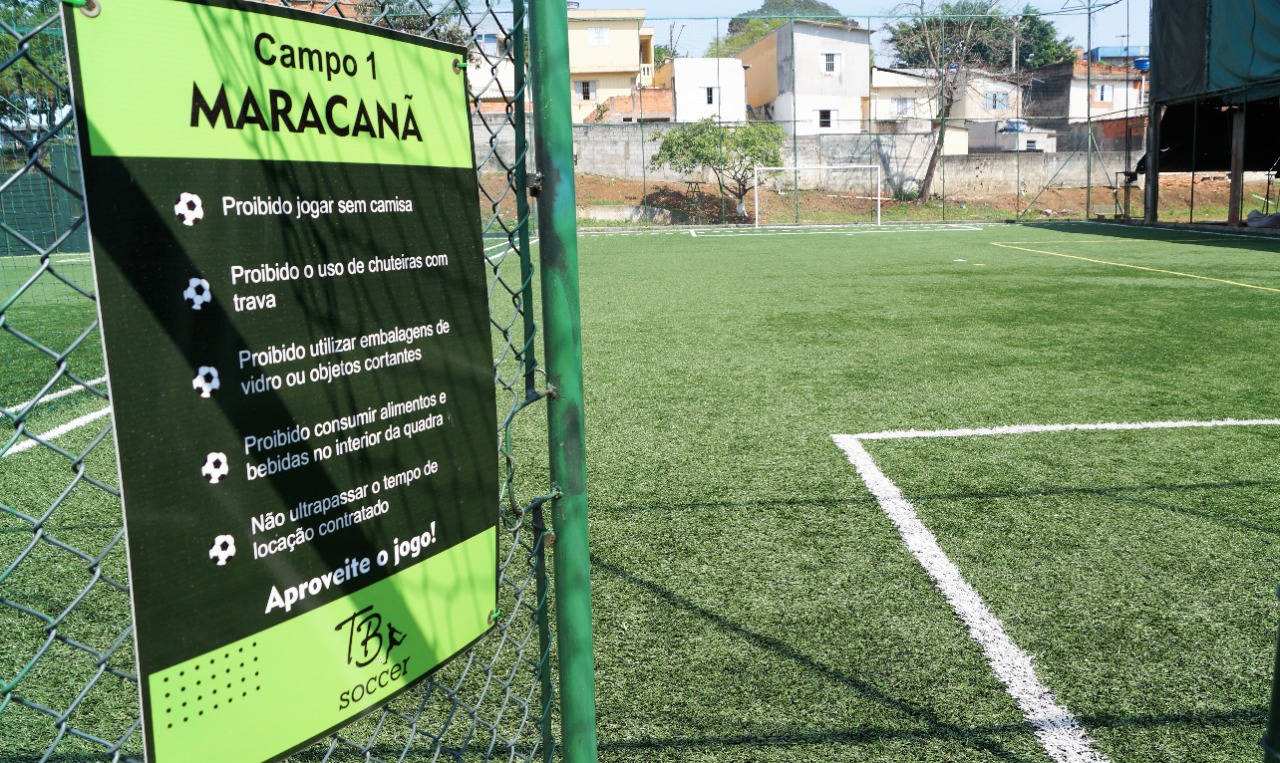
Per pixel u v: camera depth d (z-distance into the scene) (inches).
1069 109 1487.5
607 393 204.1
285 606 42.1
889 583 104.6
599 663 87.2
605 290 417.4
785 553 113.5
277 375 40.1
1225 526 119.9
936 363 232.5
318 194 40.9
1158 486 135.7
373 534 45.9
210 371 37.5
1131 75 1499.8
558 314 52.2
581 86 1465.3
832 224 1083.3
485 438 52.1
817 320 310.5
